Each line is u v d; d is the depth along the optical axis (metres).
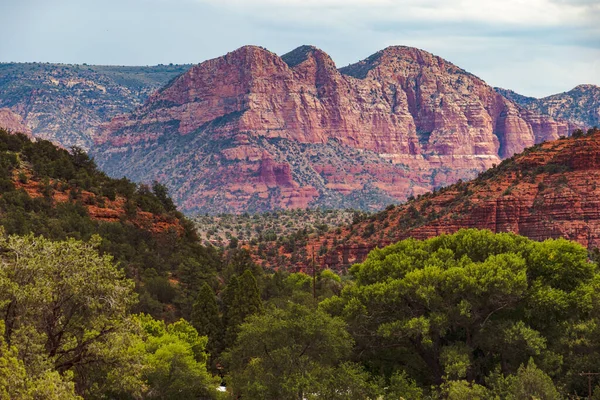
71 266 73.94
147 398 97.19
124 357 75.00
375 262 111.81
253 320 99.31
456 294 99.62
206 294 131.12
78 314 75.69
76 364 73.81
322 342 92.88
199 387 100.88
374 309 103.19
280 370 91.25
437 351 99.88
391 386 93.56
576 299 101.62
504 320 100.56
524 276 99.25
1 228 76.12
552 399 86.88
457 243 115.00
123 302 76.75
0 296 69.12
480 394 87.44
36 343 67.94
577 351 98.38
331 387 89.19
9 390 60.53
